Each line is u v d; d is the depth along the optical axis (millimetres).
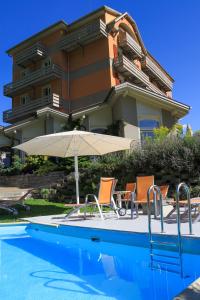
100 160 16547
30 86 32438
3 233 9641
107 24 28938
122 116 22219
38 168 23203
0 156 30953
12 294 4152
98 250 6945
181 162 13211
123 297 3910
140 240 6371
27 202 15539
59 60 30797
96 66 29172
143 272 4953
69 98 30438
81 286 4410
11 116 33094
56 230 8719
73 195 16219
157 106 24141
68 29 31750
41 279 4824
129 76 30328
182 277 4629
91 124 24234
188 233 5891
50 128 25688
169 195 13195
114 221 8680
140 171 14453
